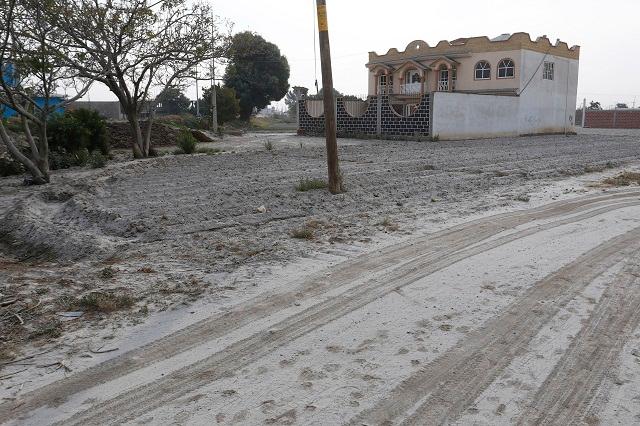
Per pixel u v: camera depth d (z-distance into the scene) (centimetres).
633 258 709
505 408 384
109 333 511
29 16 1413
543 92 4197
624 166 1816
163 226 898
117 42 1828
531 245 770
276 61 6362
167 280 648
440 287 610
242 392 406
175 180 1421
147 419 375
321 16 1088
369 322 523
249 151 2361
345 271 665
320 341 486
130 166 1684
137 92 2044
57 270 711
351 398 397
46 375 438
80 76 1809
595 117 5541
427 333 499
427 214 978
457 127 3466
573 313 539
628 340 482
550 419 372
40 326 528
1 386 422
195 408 387
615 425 365
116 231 889
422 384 415
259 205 1055
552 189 1270
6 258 805
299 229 870
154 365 449
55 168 1822
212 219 954
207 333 505
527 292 593
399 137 3425
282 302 573
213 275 661
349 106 3825
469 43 4200
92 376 434
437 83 4419
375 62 4844
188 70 2098
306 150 2408
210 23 2333
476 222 913
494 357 455
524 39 3941
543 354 459
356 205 1062
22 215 988
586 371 431
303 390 408
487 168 1670
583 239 803
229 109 5256
